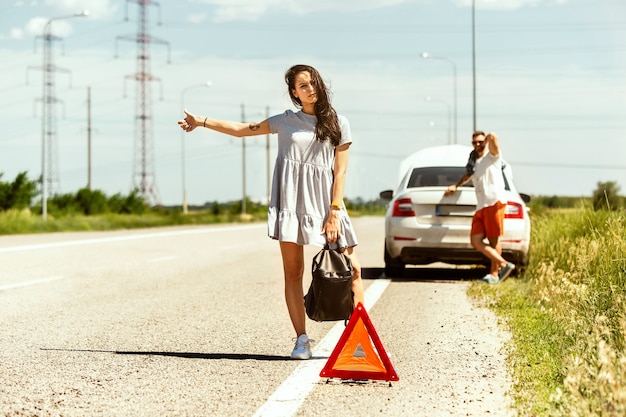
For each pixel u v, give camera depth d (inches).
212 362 261.3
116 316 360.2
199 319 353.1
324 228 256.4
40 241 923.4
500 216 494.3
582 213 557.0
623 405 169.2
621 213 446.3
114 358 266.2
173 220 2202.3
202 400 212.4
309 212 256.5
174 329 326.3
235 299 422.6
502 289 453.4
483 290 451.2
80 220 1718.8
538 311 368.5
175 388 225.3
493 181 495.2
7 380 232.8
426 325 340.5
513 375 240.2
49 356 268.7
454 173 557.9
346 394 220.5
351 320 239.6
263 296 435.8
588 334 262.4
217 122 263.0
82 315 362.3
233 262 663.8
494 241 497.0
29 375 239.6
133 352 277.0
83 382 231.5
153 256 717.3
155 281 509.7
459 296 440.8
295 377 239.8
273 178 262.5
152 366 254.2
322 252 254.7
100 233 1198.9
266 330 325.4
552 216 640.4
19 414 196.4
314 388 226.8
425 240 516.7
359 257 741.3
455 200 516.1
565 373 223.6
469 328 332.2
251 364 258.8
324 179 258.8
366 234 1314.0
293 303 269.7
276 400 212.7
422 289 475.2
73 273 551.2
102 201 2368.4
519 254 513.0
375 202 6018.7
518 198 522.9
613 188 540.4
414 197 524.1
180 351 279.7
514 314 363.6
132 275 544.7
